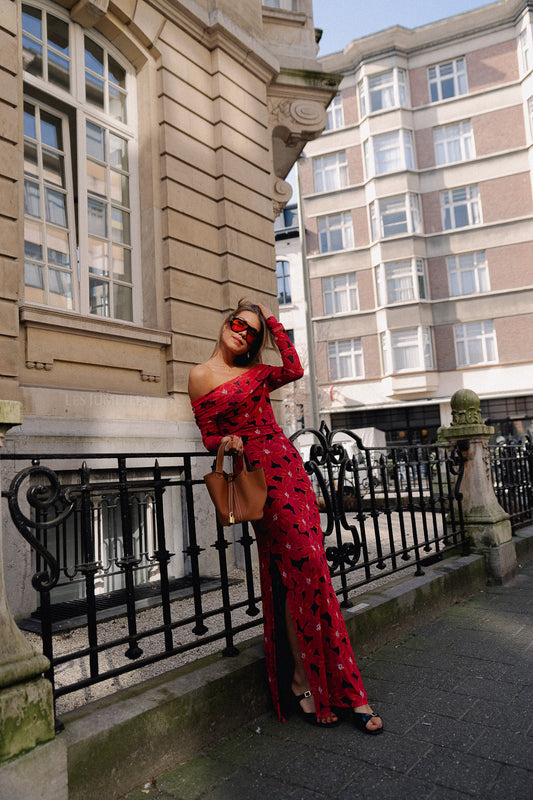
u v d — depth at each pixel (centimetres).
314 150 2662
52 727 178
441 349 2431
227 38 648
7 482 400
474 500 507
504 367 2339
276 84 755
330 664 246
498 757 214
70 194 526
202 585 482
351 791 197
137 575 502
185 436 546
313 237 2652
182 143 593
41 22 515
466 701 263
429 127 2505
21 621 388
